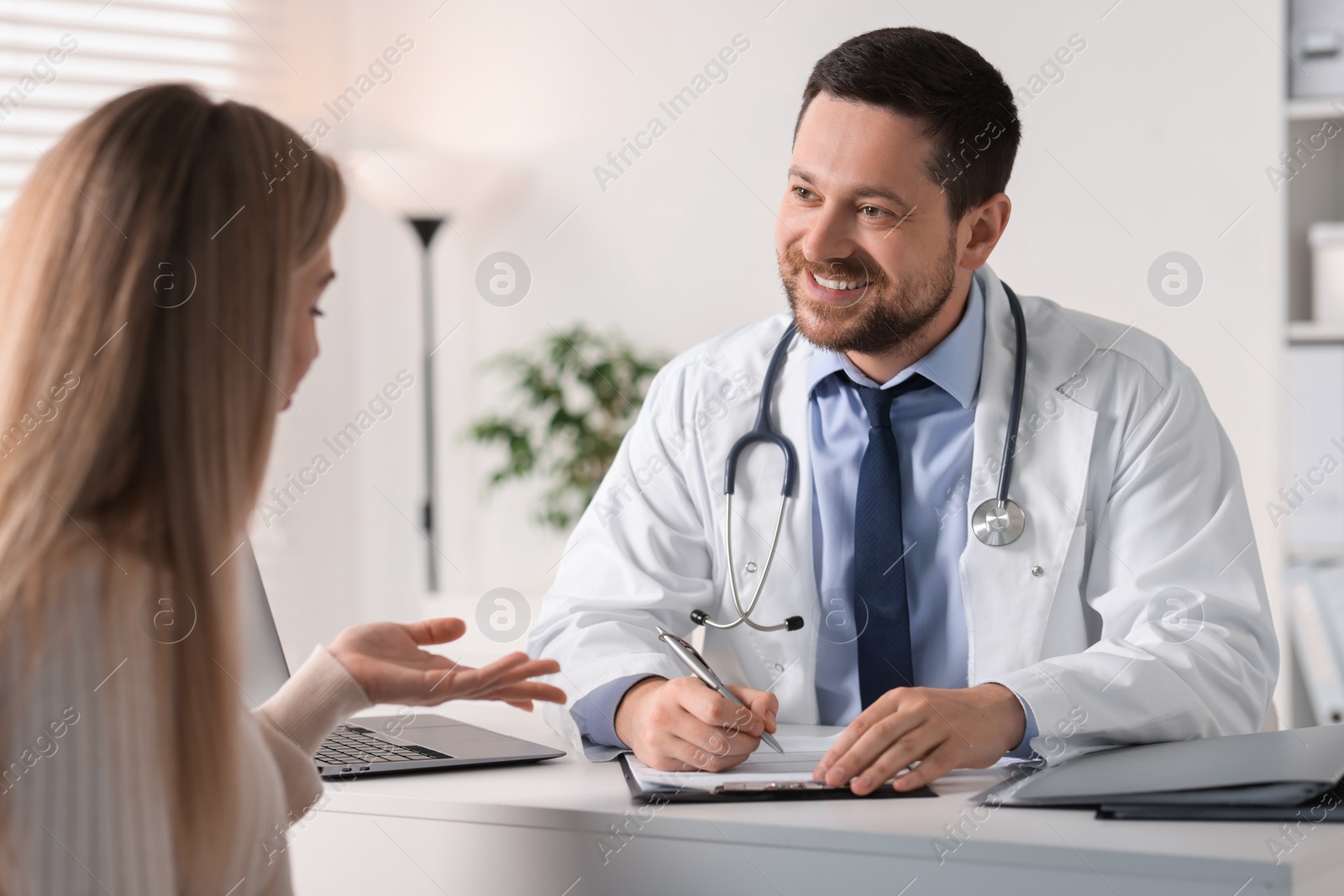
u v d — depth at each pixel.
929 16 2.54
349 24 3.15
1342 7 2.21
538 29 2.98
